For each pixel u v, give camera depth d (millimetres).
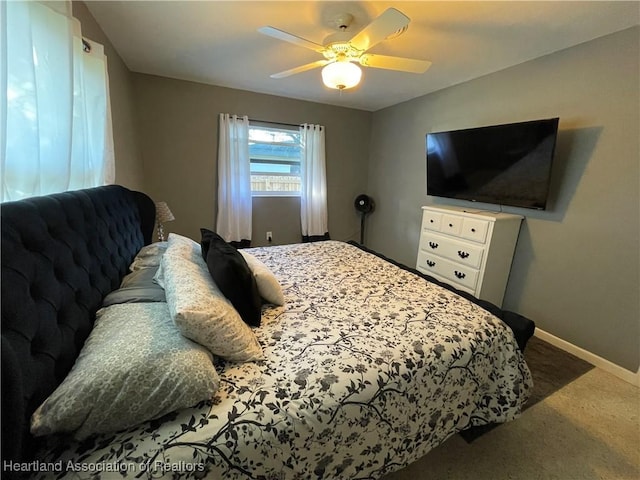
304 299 1612
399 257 4238
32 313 749
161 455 733
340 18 1846
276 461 851
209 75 3115
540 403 1717
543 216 2416
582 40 2051
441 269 2982
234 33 2131
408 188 3961
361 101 3939
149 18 1927
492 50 2266
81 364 818
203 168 3621
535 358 2188
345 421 955
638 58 1824
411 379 1088
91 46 1633
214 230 3846
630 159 1897
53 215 959
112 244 1478
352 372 1034
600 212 2062
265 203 4078
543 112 2367
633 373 1924
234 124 3588
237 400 894
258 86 3449
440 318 1404
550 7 1685
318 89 3486
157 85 3199
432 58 2432
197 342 964
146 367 802
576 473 1302
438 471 1299
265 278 1475
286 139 4059
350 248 2660
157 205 2723
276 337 1234
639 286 1897
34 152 989
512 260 2666
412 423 1114
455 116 3186
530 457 1372
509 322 1467
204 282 1220
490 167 2664
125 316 1069
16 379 582
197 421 819
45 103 1114
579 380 1939
